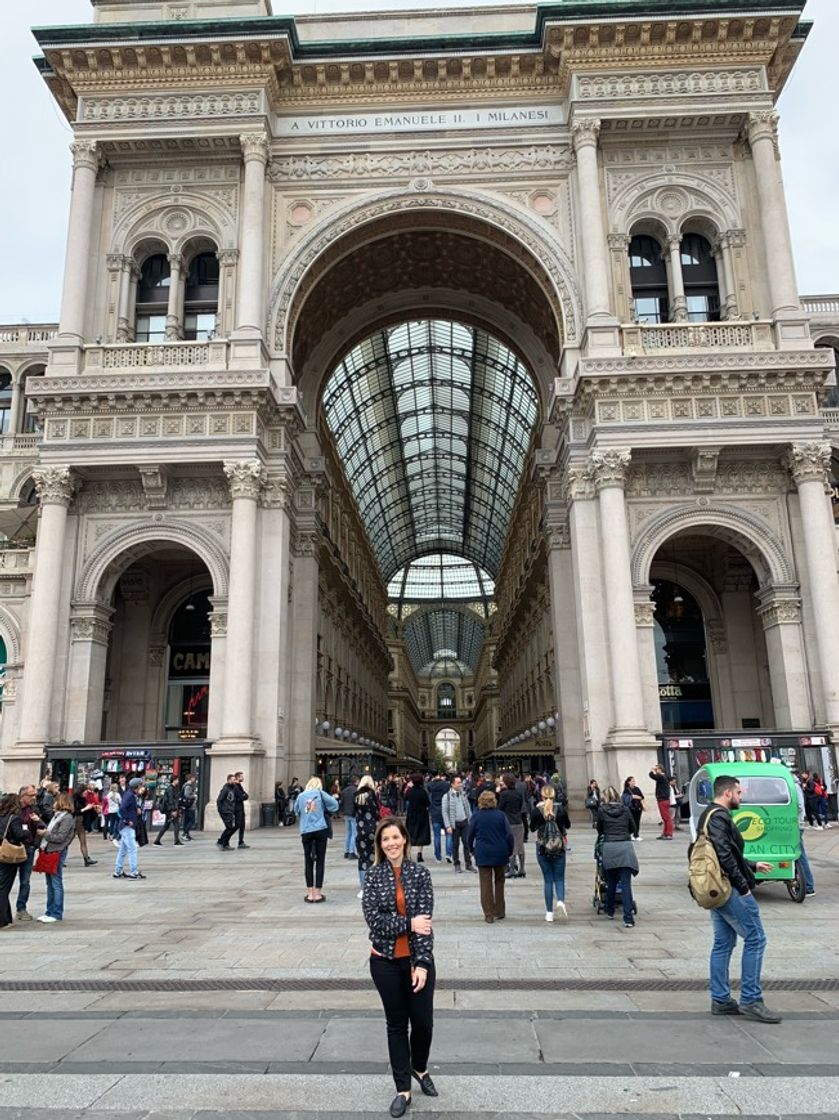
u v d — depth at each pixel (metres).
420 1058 5.44
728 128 31.03
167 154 31.75
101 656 28.69
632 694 25.55
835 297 42.62
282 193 32.06
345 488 54.31
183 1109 5.30
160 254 32.41
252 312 29.42
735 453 28.05
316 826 13.16
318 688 40.94
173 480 29.17
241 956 9.52
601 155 31.36
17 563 32.47
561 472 34.62
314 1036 6.76
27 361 43.88
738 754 25.42
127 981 8.44
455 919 11.75
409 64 31.78
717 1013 7.20
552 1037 6.65
